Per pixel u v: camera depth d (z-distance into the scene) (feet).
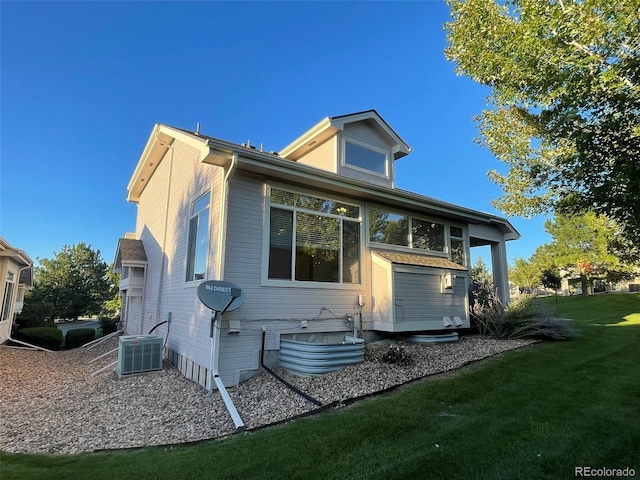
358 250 26.30
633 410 13.87
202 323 20.93
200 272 23.00
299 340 22.30
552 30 16.87
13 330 48.80
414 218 30.71
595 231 75.77
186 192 27.50
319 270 23.97
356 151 30.55
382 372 19.34
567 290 108.27
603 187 14.73
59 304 108.06
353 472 10.11
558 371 19.36
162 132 31.58
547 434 11.95
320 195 24.71
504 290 41.42
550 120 21.52
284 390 17.90
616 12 14.65
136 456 12.20
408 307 25.62
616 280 83.15
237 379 19.54
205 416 15.84
